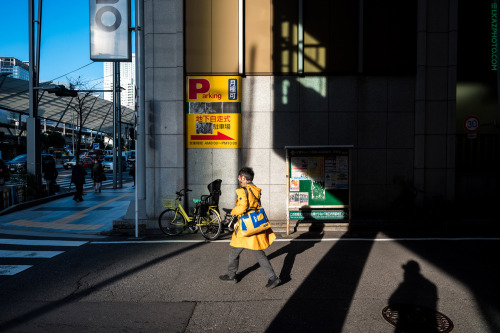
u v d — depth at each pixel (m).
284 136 8.84
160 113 8.71
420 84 8.73
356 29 8.77
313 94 8.83
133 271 5.22
